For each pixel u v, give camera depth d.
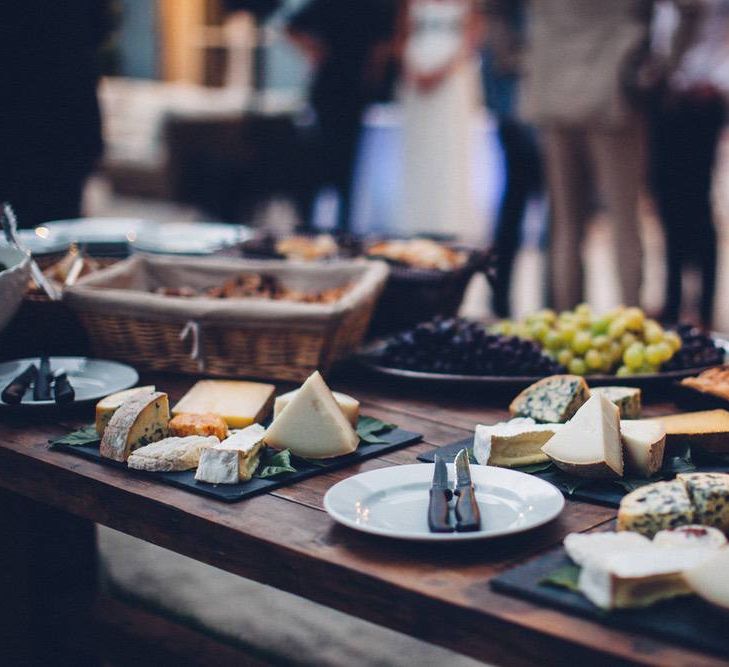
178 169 7.16
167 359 2.11
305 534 1.30
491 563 1.21
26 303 2.17
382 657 2.00
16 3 3.12
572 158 3.90
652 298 5.54
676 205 4.76
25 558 1.86
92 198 8.10
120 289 2.27
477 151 7.20
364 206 6.88
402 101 5.40
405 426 1.79
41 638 1.91
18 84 3.21
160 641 1.85
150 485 1.48
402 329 2.51
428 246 2.64
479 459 1.52
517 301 5.38
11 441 1.69
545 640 1.05
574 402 1.68
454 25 5.13
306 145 6.28
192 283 2.35
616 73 3.53
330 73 5.17
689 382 1.84
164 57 10.56
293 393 1.69
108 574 2.32
